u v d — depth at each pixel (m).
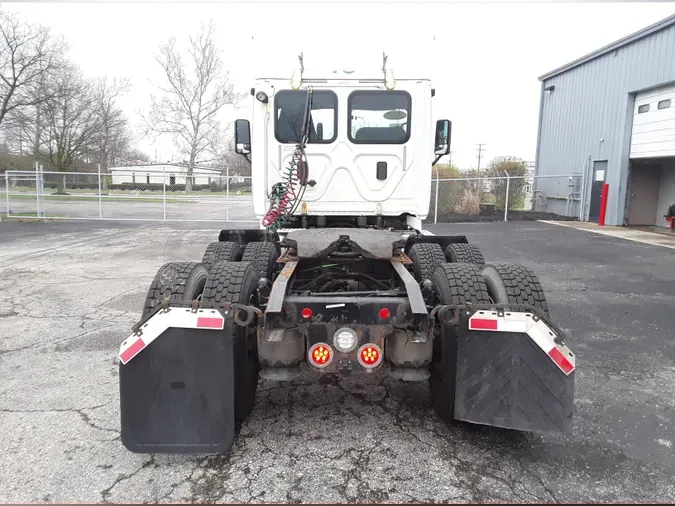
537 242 13.12
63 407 3.75
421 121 5.95
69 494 2.73
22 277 8.71
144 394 2.85
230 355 2.87
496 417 2.97
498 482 2.86
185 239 14.09
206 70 48.69
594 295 7.43
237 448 3.23
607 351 5.06
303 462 3.07
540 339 2.93
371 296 3.53
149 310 3.32
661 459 3.11
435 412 3.73
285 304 3.07
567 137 20.31
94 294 7.43
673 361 4.79
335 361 3.12
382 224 6.17
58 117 39.62
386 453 3.17
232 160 51.38
